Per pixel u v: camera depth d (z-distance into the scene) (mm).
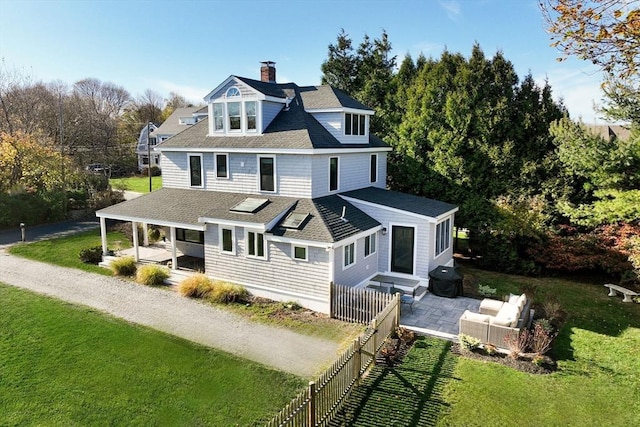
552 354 12617
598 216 18047
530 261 21172
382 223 19438
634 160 16953
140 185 53531
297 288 16688
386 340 13172
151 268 19344
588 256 19562
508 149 21953
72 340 13492
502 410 9836
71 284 19109
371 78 34062
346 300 15180
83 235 28656
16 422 9547
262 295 17469
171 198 21859
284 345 13297
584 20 7148
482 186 23125
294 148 18484
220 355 12578
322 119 21688
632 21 6797
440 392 10594
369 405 10086
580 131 18125
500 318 13094
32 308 16141
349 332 14297
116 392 10688
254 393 10648
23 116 48938
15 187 32562
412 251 18984
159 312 15883
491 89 22844
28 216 31609
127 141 77562
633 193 16828
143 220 20188
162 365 11984
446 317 15562
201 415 9773
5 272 20891
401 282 18453
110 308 16250
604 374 11438
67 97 67812
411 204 20359
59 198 33531
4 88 47344
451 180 23703
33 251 24641
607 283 19891
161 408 10047
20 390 10773
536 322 14367
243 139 20578
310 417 8711
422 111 24625
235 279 18234
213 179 21562
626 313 16172
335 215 17984
